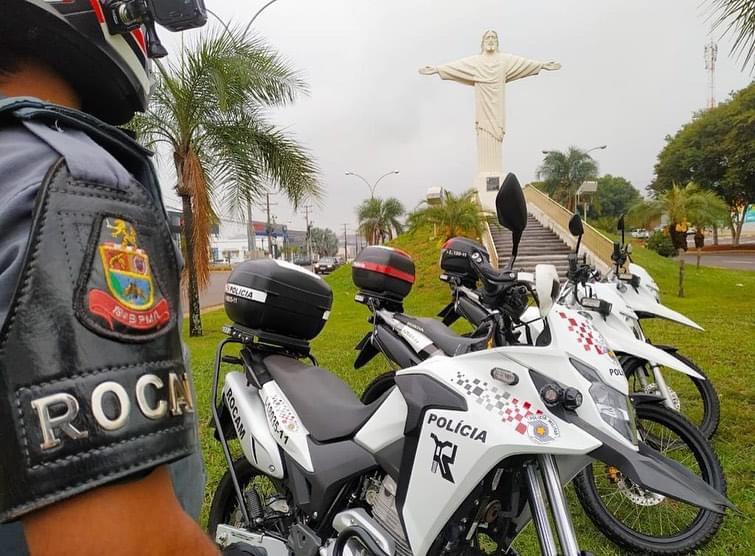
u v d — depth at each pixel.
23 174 0.51
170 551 0.49
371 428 2.06
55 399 0.45
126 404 0.48
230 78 9.74
